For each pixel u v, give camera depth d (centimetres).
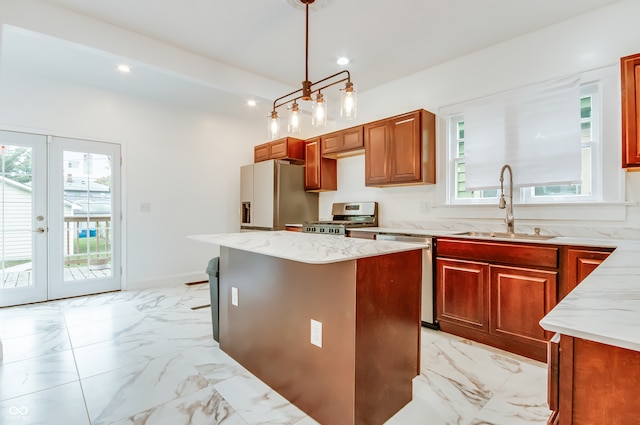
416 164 317
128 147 402
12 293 335
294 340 172
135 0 230
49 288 355
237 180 500
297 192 453
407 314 174
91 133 376
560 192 268
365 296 147
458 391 183
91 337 256
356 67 339
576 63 252
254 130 520
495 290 236
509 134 285
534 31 271
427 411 166
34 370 203
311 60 322
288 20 255
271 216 429
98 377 195
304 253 147
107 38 257
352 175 426
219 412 164
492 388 186
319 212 472
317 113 215
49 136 351
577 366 63
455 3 235
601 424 60
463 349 237
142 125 412
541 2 234
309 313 163
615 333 56
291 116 229
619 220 233
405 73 354
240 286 214
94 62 315
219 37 280
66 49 288
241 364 213
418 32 274
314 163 439
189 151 452
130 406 167
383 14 247
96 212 383
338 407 149
